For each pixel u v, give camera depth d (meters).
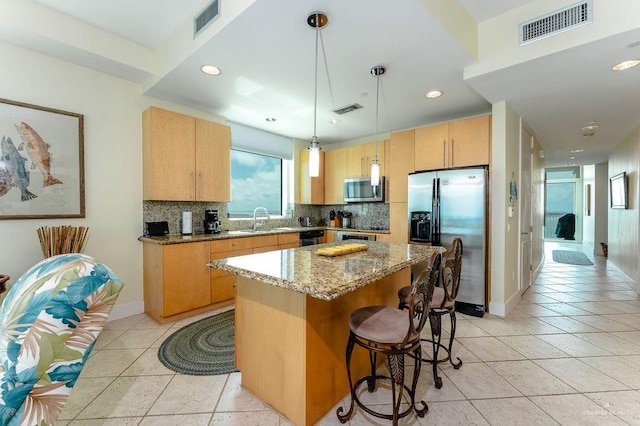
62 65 2.62
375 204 4.85
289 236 4.16
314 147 2.15
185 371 2.04
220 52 2.28
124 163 3.03
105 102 2.89
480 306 3.08
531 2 2.16
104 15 2.37
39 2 2.21
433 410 1.65
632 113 3.40
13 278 2.38
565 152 5.93
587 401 1.72
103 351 2.31
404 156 3.86
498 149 3.07
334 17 1.84
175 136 3.19
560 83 2.57
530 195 4.30
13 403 0.83
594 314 3.15
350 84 2.84
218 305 3.32
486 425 1.53
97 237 2.85
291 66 2.49
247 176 4.55
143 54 2.81
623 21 1.82
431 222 3.40
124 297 3.04
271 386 1.66
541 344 2.45
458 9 2.14
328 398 1.63
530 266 4.36
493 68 2.34
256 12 1.79
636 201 4.23
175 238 3.04
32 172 2.46
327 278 1.32
